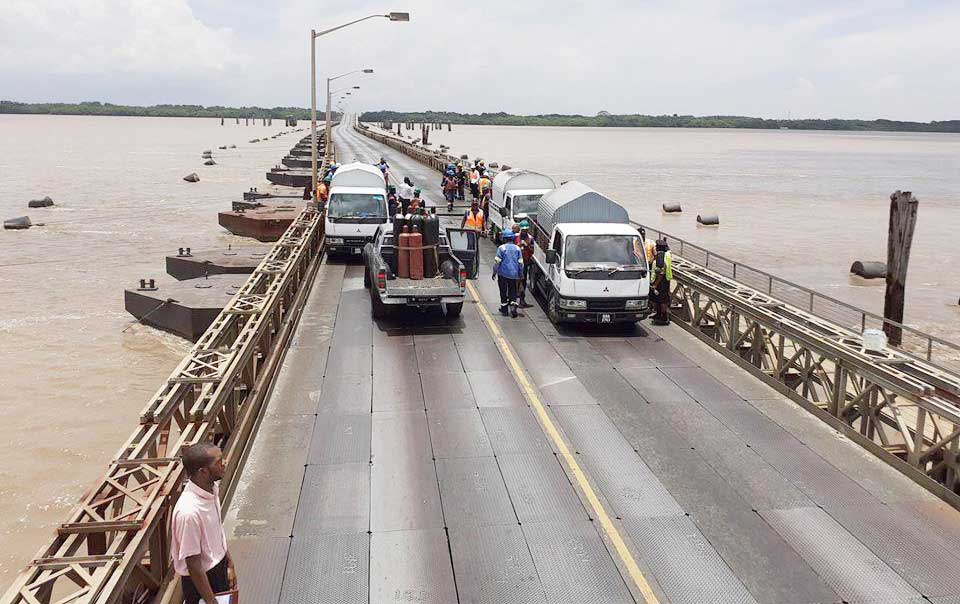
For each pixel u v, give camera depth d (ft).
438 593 24.21
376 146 352.49
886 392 35.83
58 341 68.44
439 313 59.21
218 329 39.09
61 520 37.55
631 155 509.35
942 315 87.71
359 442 35.19
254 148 496.23
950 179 340.80
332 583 24.66
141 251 117.91
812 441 36.27
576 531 27.84
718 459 34.01
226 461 29.91
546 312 59.67
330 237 77.10
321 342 50.88
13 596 17.76
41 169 293.43
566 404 40.32
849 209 205.57
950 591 24.59
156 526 22.36
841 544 27.27
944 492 30.63
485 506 29.55
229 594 18.52
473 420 37.91
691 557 26.30
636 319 53.67
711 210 199.11
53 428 48.83
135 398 54.70
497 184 91.45
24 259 109.70
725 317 50.72
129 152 430.20
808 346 40.04
